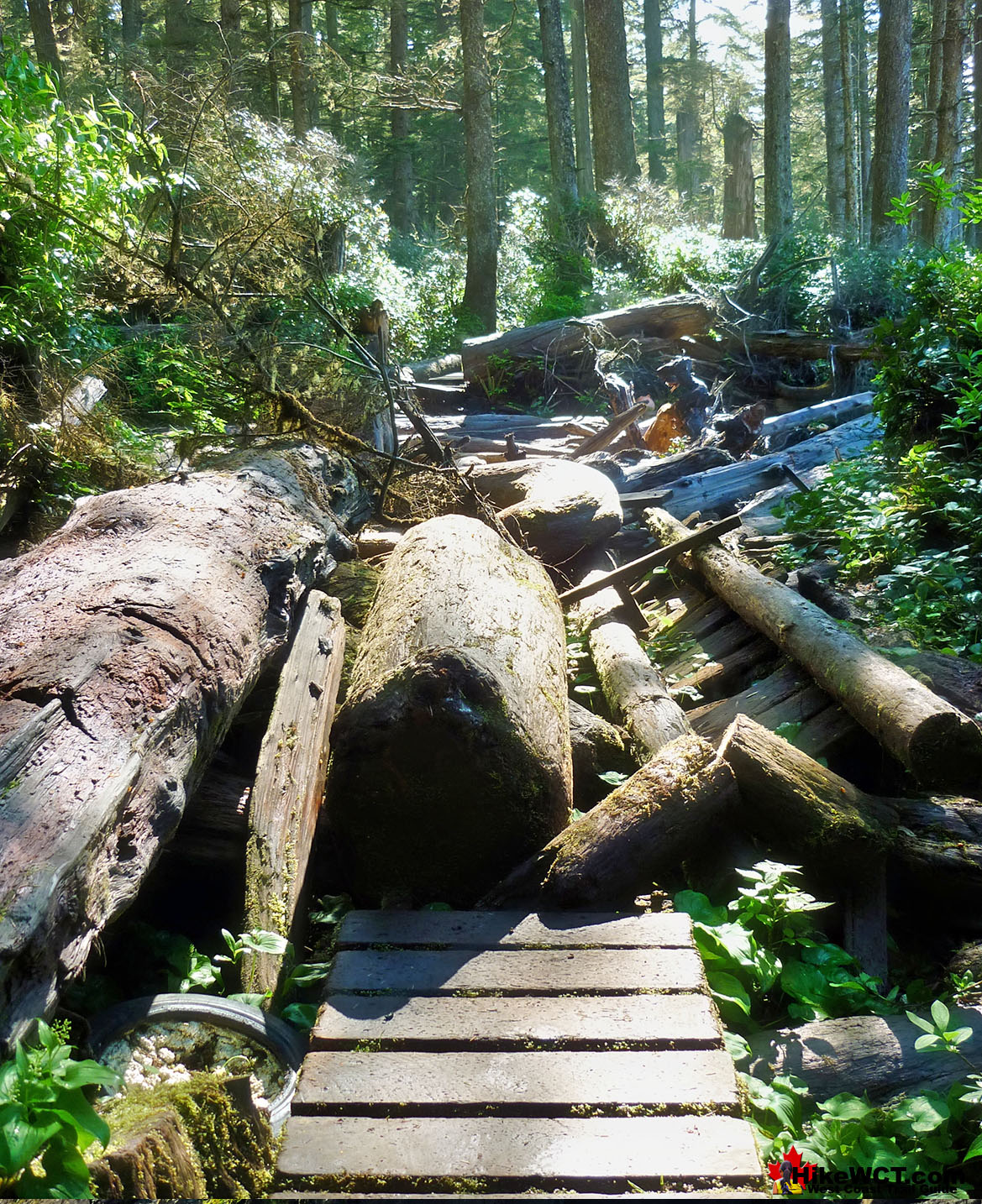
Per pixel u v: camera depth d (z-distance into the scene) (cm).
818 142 4262
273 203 836
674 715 423
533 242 1914
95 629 301
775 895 303
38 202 575
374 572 561
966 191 662
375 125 3003
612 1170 207
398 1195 205
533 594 468
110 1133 192
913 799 356
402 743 319
